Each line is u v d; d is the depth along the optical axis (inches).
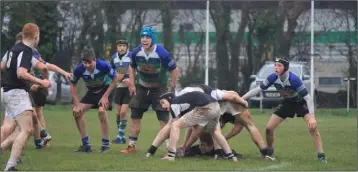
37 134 1368.1
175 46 3275.1
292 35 3248.0
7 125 1090.1
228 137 1266.0
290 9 3233.3
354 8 3181.6
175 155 1191.6
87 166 1080.2
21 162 1122.7
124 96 1578.5
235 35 3275.1
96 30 3250.5
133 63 1296.8
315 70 3211.1
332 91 3191.4
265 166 1106.1
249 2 3255.4
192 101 1139.9
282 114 1215.6
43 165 1091.9
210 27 3289.9
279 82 1186.6
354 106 3171.8
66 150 1347.2
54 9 3225.9
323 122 2277.3
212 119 1151.6
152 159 1173.7
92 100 1321.4
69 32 3262.8
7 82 1022.4
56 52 3255.4
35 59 1024.2
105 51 3248.0
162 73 1300.4
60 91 3189.0
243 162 1155.9
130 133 1315.2
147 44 1259.2
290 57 3260.3
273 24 3253.0
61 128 1940.2
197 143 1365.7
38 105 1374.3
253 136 1224.2
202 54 3280.0
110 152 1309.1
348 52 3193.9
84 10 3250.5
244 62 3284.9
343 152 1360.7
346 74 3184.1
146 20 3260.3
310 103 1178.6
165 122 1316.4
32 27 1026.7
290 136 1721.2
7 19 3157.0
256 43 3280.0
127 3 3240.7
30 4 3176.7
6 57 1056.2
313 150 1392.7
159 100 1233.4
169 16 3260.3
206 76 3174.2
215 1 3255.4
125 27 3253.0
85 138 1320.1
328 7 3213.6
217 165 1098.1
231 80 3272.6
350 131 1891.0
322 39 3225.9
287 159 1220.5
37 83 1002.1
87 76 1294.3
